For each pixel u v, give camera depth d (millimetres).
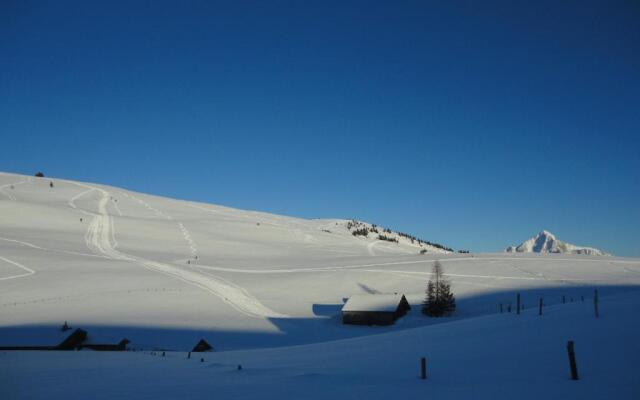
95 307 65812
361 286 87188
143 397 16156
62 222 136125
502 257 115500
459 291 82500
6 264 85875
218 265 105438
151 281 82938
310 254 136375
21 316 59812
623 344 20609
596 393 14305
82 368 25250
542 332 26047
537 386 15531
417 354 24438
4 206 140500
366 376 18812
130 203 190125
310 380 18266
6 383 19938
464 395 14867
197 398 15656
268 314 68250
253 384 17953
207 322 61062
